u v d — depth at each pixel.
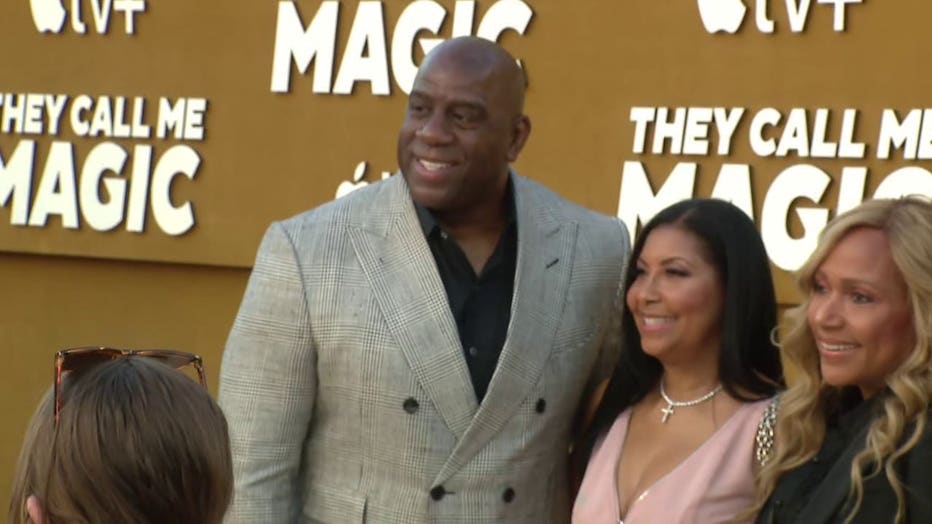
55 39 5.22
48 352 5.29
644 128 4.28
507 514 2.89
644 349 2.79
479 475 2.86
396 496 2.85
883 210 2.44
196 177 4.98
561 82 4.42
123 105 5.09
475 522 2.86
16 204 5.24
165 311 5.09
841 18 3.99
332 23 4.77
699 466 2.66
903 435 2.33
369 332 2.84
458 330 2.89
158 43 5.05
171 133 5.02
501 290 2.94
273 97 4.86
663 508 2.64
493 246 2.97
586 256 3.02
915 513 2.28
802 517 2.40
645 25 4.29
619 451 2.80
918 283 2.36
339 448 2.91
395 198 2.96
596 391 3.08
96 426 1.58
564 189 4.41
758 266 2.76
